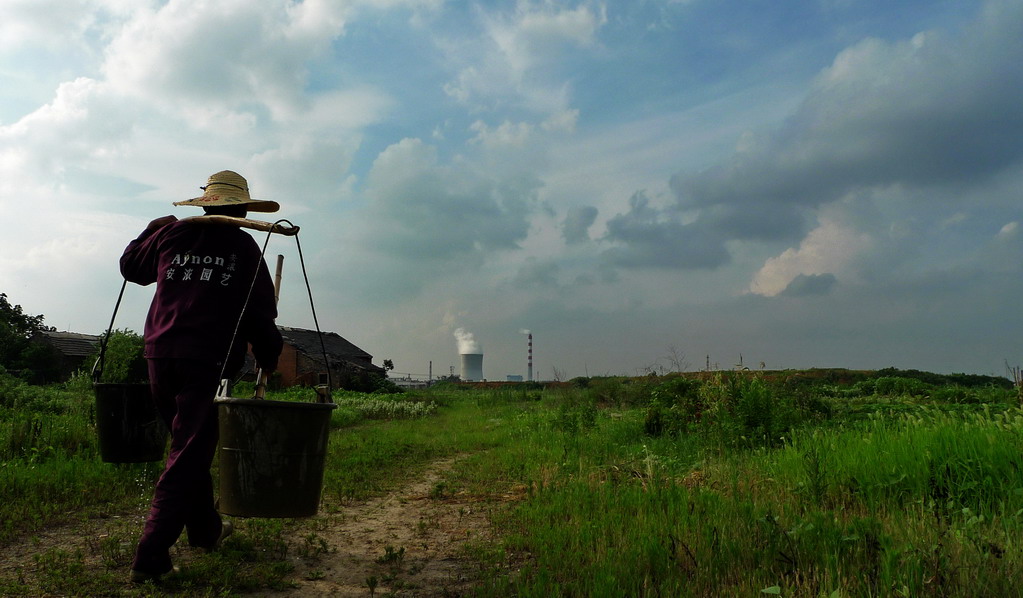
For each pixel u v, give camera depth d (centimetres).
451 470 845
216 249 376
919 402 1292
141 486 600
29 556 393
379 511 570
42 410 1345
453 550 429
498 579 348
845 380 2478
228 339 369
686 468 706
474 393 4222
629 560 352
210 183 394
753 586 308
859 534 361
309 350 4731
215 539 396
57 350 4009
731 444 801
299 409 316
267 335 384
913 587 275
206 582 342
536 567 374
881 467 500
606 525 440
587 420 1201
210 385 358
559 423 1234
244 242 384
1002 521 364
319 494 334
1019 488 404
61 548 411
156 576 332
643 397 1734
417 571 380
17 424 768
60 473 616
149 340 366
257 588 342
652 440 967
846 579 301
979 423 558
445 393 4400
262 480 313
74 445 768
